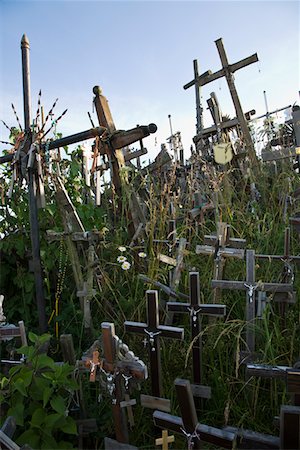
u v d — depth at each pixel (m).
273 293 2.55
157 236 3.82
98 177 3.92
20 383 1.90
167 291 2.91
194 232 3.88
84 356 2.07
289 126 5.87
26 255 3.44
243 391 2.37
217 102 6.48
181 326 2.85
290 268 2.77
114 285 3.23
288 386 1.73
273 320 2.72
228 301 3.05
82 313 3.04
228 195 4.27
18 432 2.08
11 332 2.27
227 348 2.59
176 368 2.59
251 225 3.66
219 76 5.87
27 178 3.10
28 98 3.19
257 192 4.46
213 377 2.44
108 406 2.40
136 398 2.44
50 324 3.22
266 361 2.37
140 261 3.46
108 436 2.24
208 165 5.29
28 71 3.19
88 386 2.47
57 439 2.16
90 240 3.12
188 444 1.84
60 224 3.54
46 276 3.42
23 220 3.62
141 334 2.21
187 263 3.32
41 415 1.92
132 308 3.05
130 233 3.82
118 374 1.97
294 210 3.79
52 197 3.83
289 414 1.57
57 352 2.87
